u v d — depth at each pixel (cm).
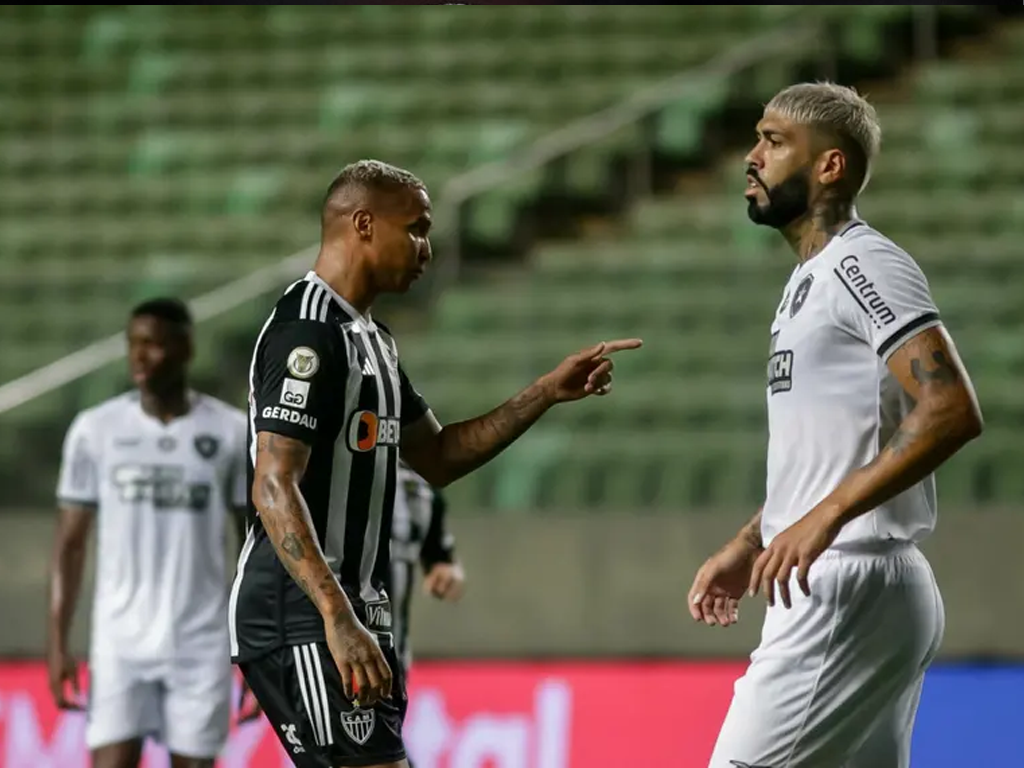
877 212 3841
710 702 2325
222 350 3011
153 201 4425
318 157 4534
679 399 2981
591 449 2867
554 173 4106
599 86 4703
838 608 1223
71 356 2859
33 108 4903
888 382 1220
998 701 2267
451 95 4694
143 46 5203
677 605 2530
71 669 1927
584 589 2552
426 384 3209
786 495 1253
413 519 1872
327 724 1183
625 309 3262
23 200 4438
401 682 1253
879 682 1236
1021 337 2875
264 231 4181
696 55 4809
